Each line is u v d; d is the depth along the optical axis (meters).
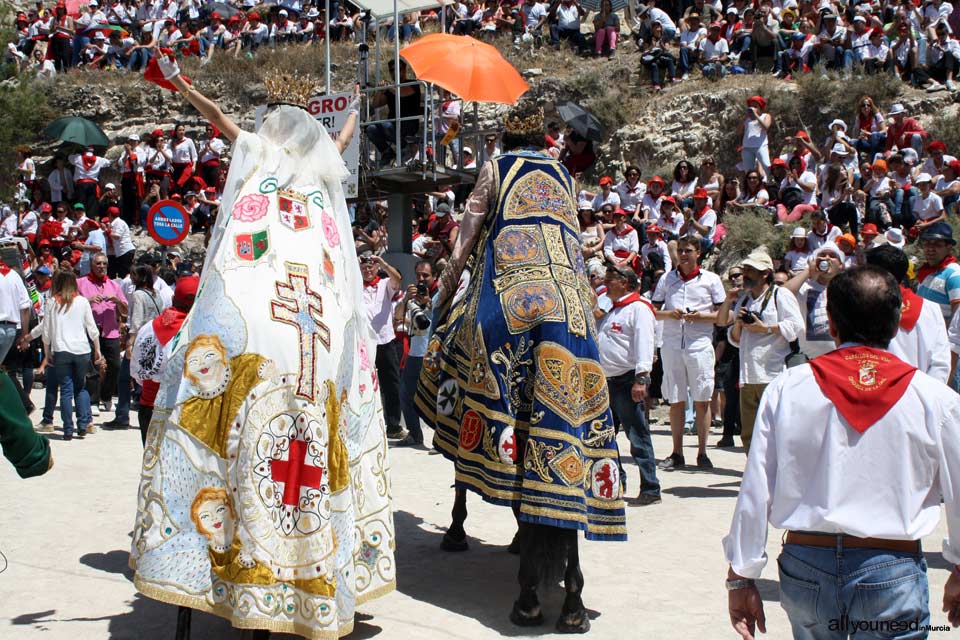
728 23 22.27
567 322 5.36
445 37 7.77
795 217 16.14
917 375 3.29
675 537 6.86
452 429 5.80
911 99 18.89
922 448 3.21
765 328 8.41
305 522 4.41
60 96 25.81
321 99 11.03
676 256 10.04
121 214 22.41
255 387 4.46
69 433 10.55
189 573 4.38
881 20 20.84
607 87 22.42
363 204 18.34
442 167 13.05
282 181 4.88
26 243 12.95
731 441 10.98
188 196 21.77
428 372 6.13
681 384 9.37
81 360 10.66
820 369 3.37
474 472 5.41
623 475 7.34
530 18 25.34
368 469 5.00
